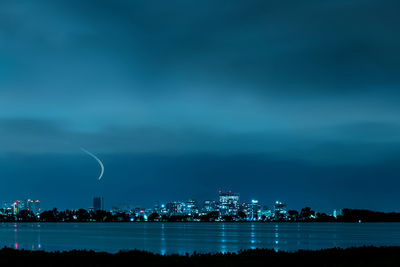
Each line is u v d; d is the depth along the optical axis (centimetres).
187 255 4606
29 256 4497
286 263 4047
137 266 3994
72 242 14275
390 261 4034
